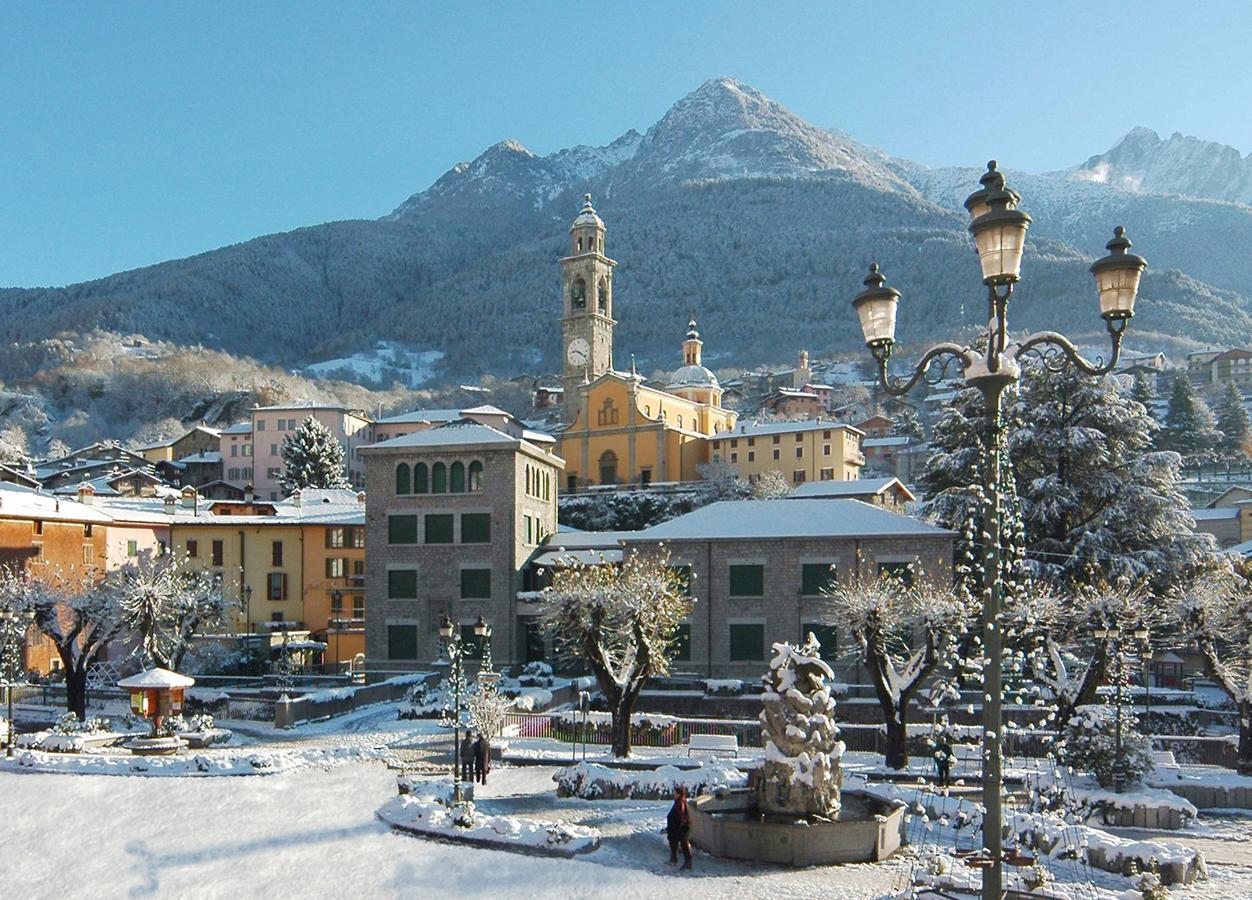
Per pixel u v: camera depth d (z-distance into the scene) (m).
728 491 123.94
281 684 67.06
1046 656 43.03
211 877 29.05
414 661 76.31
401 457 78.12
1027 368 67.94
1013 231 16.16
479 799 37.56
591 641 44.78
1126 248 16.91
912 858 29.94
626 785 37.47
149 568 63.03
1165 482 66.12
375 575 77.69
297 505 102.38
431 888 27.78
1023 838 29.81
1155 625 47.41
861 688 60.84
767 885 27.50
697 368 169.62
